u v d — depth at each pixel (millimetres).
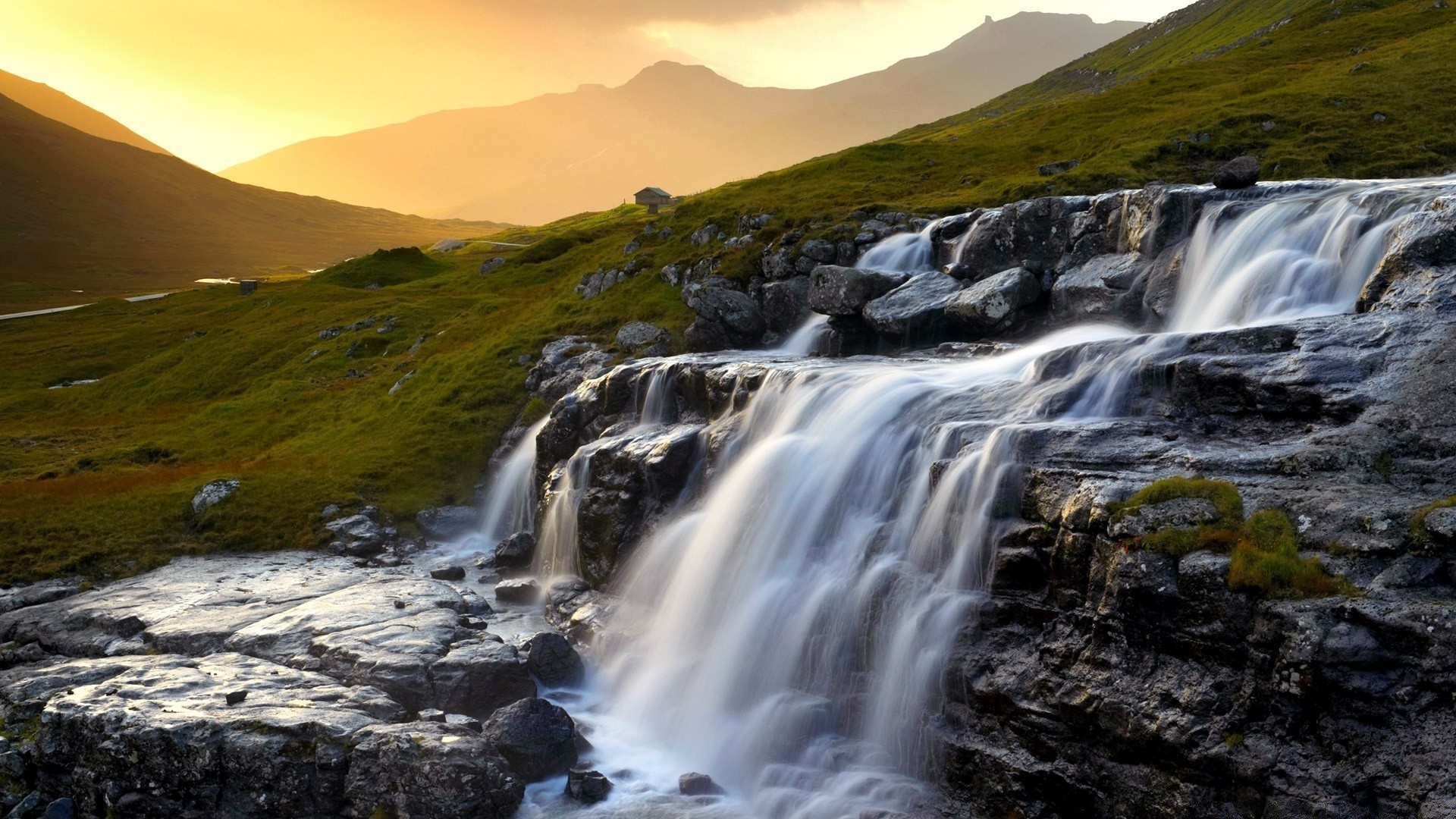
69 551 31312
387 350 62781
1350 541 12633
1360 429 14594
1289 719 11891
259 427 52656
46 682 19297
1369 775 11031
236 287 134875
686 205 63594
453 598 25125
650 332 43969
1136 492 14539
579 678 21422
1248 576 12438
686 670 20375
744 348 41469
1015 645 15445
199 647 21438
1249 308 25656
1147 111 63969
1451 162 42625
